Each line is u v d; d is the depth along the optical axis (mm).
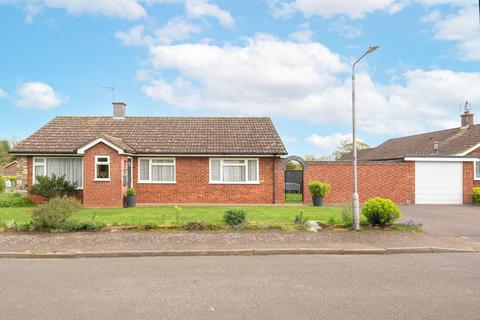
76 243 10625
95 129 24328
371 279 7477
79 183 21594
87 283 7273
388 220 12711
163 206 20125
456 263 8844
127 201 19984
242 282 7293
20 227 12250
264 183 22328
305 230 12188
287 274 7879
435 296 6414
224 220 12852
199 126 25344
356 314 5594
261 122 26094
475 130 28000
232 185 22312
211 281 7379
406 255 9773
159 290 6816
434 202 23234
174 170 22359
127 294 6594
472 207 21031
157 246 10297
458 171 23391
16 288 6969
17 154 21297
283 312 5688
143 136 23672
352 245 10445
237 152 21875
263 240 10953
